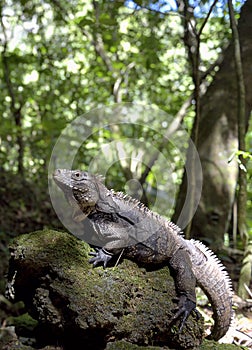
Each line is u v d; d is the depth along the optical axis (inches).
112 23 266.1
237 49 201.8
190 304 129.7
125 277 130.3
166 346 131.6
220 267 144.0
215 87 264.5
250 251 201.8
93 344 130.7
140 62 343.0
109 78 361.1
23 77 378.3
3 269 256.5
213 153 255.4
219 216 252.4
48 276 131.0
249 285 213.5
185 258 133.2
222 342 149.7
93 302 124.5
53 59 359.3
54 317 129.9
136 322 127.2
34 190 329.4
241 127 200.7
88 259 132.0
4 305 226.8
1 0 338.0
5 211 305.6
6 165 374.9
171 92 353.1
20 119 360.8
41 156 356.8
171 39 350.3
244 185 199.0
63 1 355.6
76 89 365.1
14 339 145.7
